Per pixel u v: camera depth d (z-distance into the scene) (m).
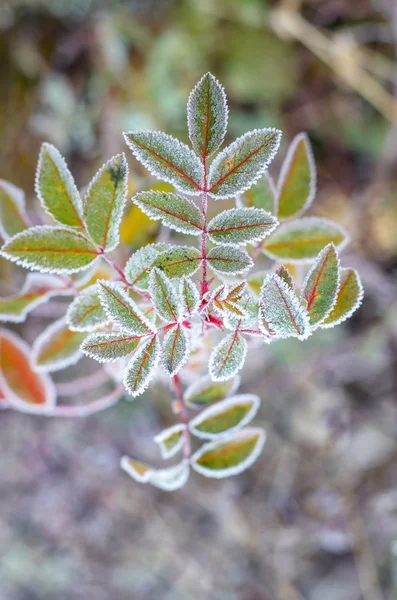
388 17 0.70
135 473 0.34
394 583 0.67
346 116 0.74
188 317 0.29
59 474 0.77
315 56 0.72
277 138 0.29
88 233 0.31
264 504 0.69
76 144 0.73
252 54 0.71
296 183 0.35
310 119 0.74
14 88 0.73
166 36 0.71
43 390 0.39
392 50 0.71
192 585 0.77
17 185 0.72
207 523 0.74
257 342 0.35
